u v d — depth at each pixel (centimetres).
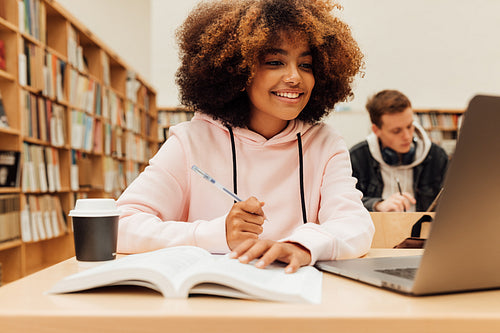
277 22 117
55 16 395
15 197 312
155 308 49
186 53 136
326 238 83
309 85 122
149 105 712
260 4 121
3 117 306
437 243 53
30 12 336
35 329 46
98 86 466
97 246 77
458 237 53
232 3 131
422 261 53
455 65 612
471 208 53
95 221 77
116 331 45
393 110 266
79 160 425
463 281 56
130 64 703
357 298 55
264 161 128
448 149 582
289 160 128
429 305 51
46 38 394
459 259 55
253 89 123
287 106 119
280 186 127
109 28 687
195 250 76
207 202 124
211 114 134
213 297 55
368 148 284
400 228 138
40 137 348
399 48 608
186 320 45
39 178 343
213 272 54
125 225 99
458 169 51
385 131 272
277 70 119
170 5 571
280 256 73
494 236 55
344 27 135
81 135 416
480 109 50
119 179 547
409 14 608
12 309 48
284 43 118
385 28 608
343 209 108
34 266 378
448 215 52
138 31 705
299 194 126
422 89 610
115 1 692
